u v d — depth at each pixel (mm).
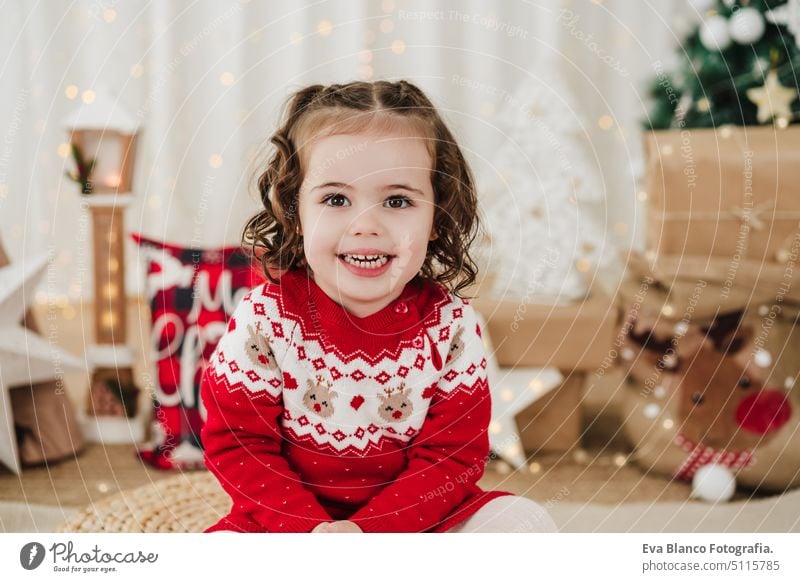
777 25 1758
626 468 1603
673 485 1526
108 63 2660
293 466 996
